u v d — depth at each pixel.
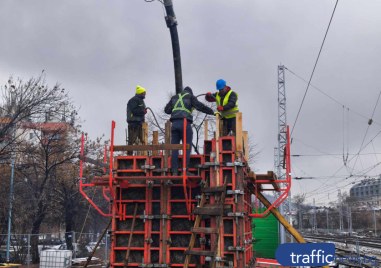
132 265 8.86
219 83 10.12
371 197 107.88
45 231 45.72
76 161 30.53
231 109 10.04
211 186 8.72
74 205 32.19
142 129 10.68
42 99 26.17
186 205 8.88
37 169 30.52
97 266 20.94
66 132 30.58
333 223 117.62
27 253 25.38
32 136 29.78
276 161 37.44
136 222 9.13
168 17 12.16
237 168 8.78
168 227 8.86
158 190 9.20
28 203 28.31
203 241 8.58
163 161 9.22
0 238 28.05
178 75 12.36
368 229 108.44
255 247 22.98
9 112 25.77
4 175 29.06
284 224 10.10
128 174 9.28
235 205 8.62
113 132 8.89
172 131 9.62
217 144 8.95
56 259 19.88
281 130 36.47
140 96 10.74
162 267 8.66
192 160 9.34
